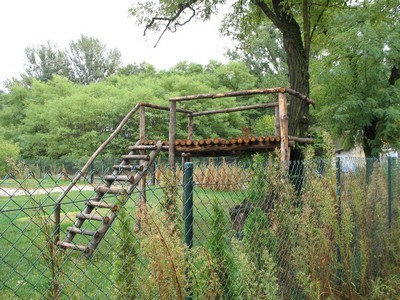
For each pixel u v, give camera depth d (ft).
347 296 12.00
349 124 37.83
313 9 32.71
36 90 113.91
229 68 109.70
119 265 7.68
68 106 90.74
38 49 190.60
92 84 109.19
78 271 9.14
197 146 25.02
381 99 36.11
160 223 6.84
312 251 10.64
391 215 19.10
